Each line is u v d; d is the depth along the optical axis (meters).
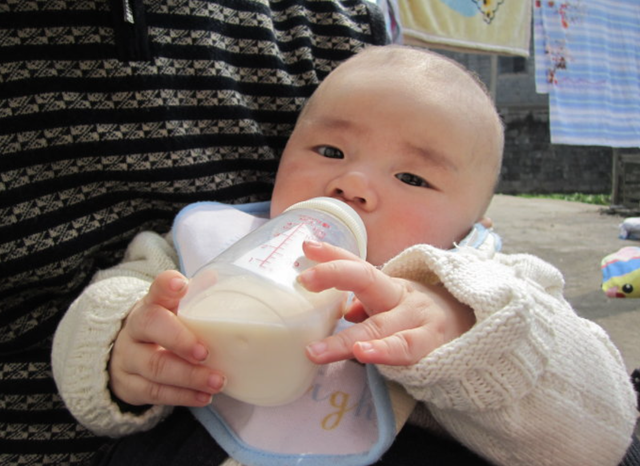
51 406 0.81
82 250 0.83
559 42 2.68
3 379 0.80
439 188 0.83
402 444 0.69
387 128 0.82
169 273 0.54
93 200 0.85
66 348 0.69
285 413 0.66
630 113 2.89
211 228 0.85
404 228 0.79
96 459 0.75
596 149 10.04
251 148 1.00
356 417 0.66
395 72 0.87
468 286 0.57
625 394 0.70
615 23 2.83
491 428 0.60
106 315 0.67
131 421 0.67
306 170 0.84
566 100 2.71
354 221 0.68
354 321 0.61
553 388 0.61
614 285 1.95
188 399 0.60
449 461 0.68
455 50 2.33
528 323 0.54
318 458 0.63
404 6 2.13
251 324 0.50
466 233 0.90
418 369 0.51
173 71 0.90
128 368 0.61
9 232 0.77
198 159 0.93
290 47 1.09
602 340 0.77
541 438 0.61
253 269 0.53
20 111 0.78
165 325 0.52
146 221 0.93
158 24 0.89
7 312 0.81
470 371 0.53
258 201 1.04
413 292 0.57
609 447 0.65
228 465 0.64
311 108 0.92
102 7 0.83
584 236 4.53
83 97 0.83
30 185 0.79
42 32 0.80
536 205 7.04
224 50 0.98
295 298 0.52
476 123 0.87
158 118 0.88
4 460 0.79
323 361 0.49
